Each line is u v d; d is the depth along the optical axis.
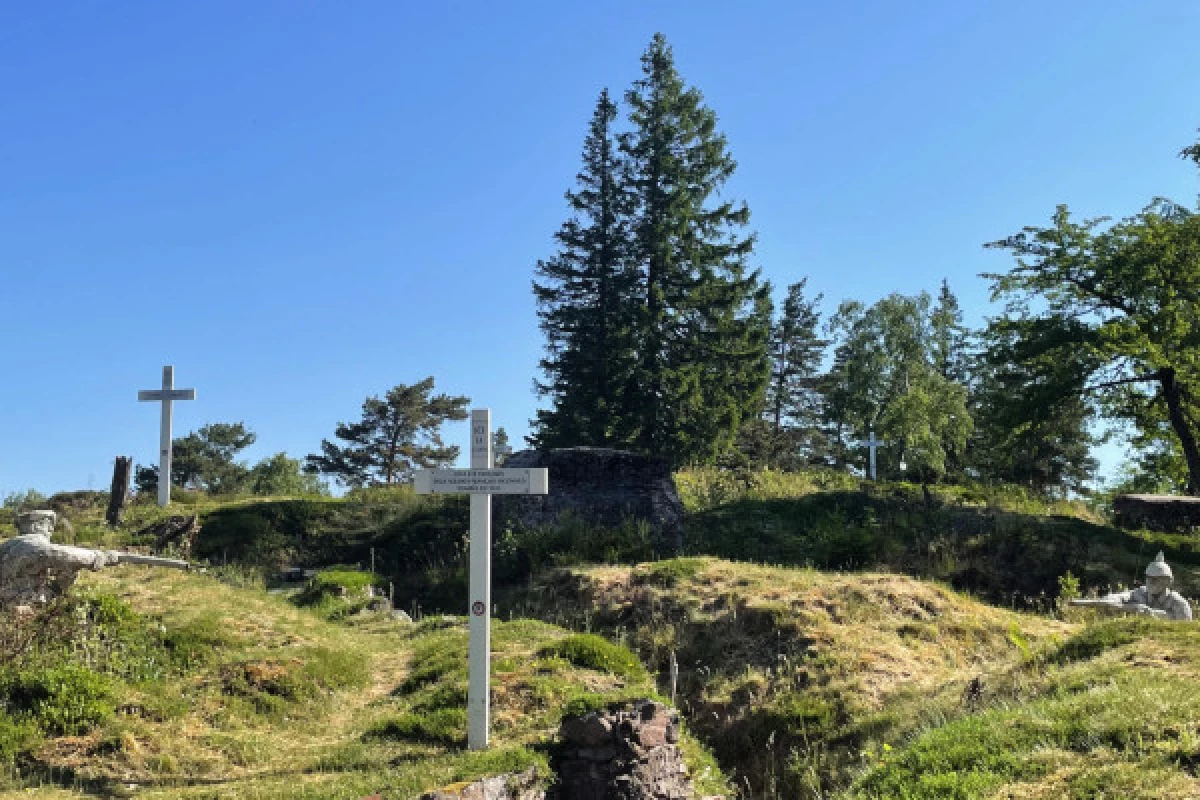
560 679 11.67
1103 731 7.73
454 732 10.30
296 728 10.97
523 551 20.44
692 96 39.75
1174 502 24.12
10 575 11.29
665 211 38.44
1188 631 10.02
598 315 38.22
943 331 40.12
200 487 47.50
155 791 8.75
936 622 14.55
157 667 11.56
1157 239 26.66
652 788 9.31
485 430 10.29
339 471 46.59
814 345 58.03
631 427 37.25
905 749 8.97
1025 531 20.78
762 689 12.77
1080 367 26.97
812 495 24.28
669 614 15.37
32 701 9.93
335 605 17.34
